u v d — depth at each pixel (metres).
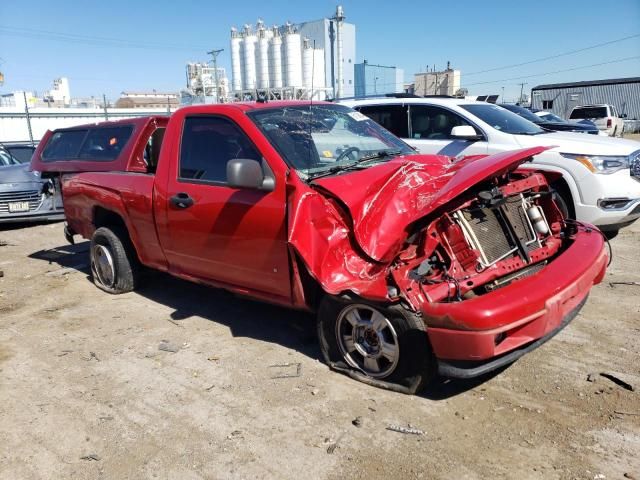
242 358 4.20
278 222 3.77
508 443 3.01
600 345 4.10
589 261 3.56
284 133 4.16
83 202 6.02
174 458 3.04
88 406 3.62
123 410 3.55
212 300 5.57
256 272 4.07
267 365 4.05
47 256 7.88
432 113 7.86
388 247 3.44
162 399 3.66
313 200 3.53
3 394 3.83
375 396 3.54
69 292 6.07
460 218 3.38
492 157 3.67
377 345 3.57
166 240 4.86
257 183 3.76
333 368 3.88
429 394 3.54
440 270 3.38
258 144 4.01
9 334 4.92
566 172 6.45
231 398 3.62
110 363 4.23
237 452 3.06
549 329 3.25
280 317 4.98
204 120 4.51
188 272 4.86
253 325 4.84
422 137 7.91
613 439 3.00
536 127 7.80
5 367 4.25
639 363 3.80
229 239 4.16
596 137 6.97
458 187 3.22
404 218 3.54
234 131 4.24
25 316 5.37
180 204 4.52
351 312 3.63
